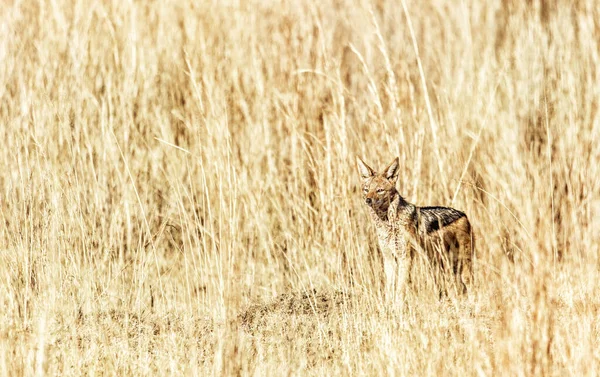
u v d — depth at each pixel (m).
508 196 16.84
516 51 21.08
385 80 22.94
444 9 24.58
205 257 15.49
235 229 16.56
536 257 13.08
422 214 16.86
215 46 22.20
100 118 19.59
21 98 18.69
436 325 13.17
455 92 20.72
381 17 25.84
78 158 18.52
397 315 14.26
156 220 19.23
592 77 21.17
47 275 15.30
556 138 19.84
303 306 15.68
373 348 13.45
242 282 15.80
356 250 17.64
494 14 23.44
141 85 20.97
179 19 22.69
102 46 21.39
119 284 16.39
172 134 20.41
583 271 15.70
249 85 21.53
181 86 21.41
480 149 19.16
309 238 18.05
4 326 14.07
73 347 13.27
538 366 11.46
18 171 17.09
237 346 12.98
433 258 16.27
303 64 22.05
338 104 21.23
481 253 16.58
